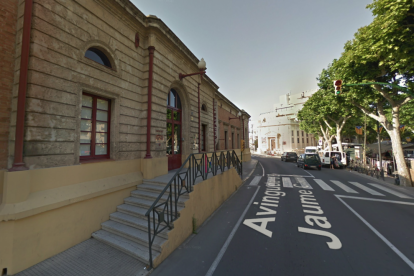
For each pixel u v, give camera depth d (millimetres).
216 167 6746
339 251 3711
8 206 3010
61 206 3637
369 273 3057
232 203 7000
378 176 12383
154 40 6445
